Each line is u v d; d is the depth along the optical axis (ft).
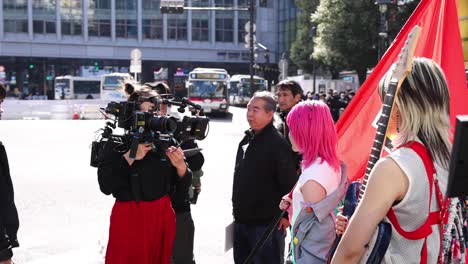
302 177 10.82
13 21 211.00
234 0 233.55
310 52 151.23
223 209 29.32
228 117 119.96
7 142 62.13
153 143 11.80
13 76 219.20
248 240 14.26
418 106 6.87
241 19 235.20
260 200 13.91
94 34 220.84
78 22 218.59
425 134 6.88
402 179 6.56
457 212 7.30
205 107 121.08
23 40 211.82
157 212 12.36
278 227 13.91
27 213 28.02
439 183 6.83
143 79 231.50
